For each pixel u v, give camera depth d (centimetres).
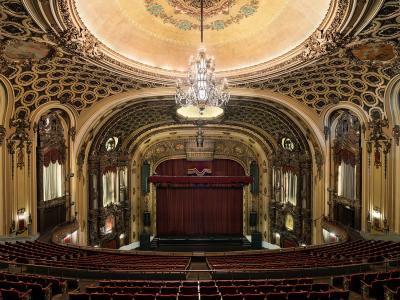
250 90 1556
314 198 1936
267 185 2572
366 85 1370
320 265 968
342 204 1748
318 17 1073
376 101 1452
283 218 2341
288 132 2081
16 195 1448
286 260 1129
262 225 2645
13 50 1038
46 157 1595
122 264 1027
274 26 1235
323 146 1814
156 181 2527
